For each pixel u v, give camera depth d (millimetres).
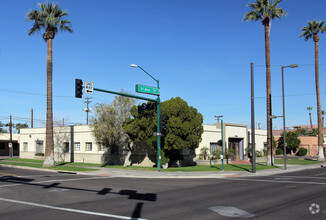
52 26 30266
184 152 30656
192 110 27406
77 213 9727
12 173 25578
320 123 39625
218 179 20281
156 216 9172
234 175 22516
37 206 11023
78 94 19391
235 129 37062
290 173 24688
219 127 35031
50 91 30688
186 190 14789
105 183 18000
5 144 63969
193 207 10461
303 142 58812
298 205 10523
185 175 22531
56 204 11375
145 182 18500
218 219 8688
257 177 21625
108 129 28078
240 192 13938
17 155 63844
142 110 27844
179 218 8883
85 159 36375
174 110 26094
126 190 14914
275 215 9062
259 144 43469
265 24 31250
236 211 9711
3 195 13766
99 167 30094
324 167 31562
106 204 11227
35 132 43656
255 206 10477
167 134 26203
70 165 32844
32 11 29750
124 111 28609
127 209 10266
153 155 30219
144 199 12219
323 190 14148
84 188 15789
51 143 30719
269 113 30984
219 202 11352
